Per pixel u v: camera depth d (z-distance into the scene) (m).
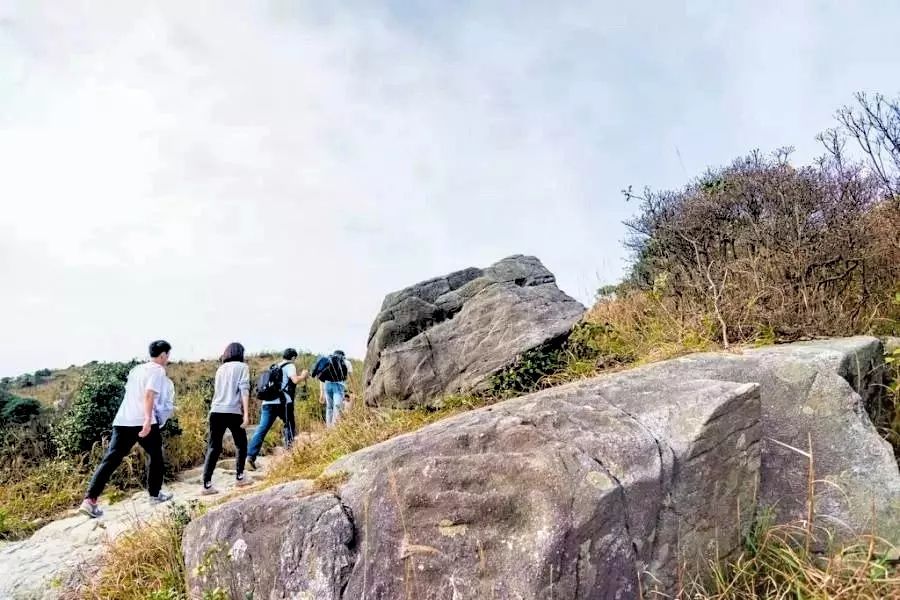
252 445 7.34
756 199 5.06
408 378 6.40
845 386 2.94
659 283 5.07
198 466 7.84
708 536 2.55
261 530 3.14
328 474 3.39
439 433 3.23
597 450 2.54
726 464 2.66
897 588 2.07
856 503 2.57
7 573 4.57
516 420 3.00
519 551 2.27
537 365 5.47
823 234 4.22
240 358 6.50
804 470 2.77
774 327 4.10
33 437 8.32
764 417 3.04
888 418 3.32
